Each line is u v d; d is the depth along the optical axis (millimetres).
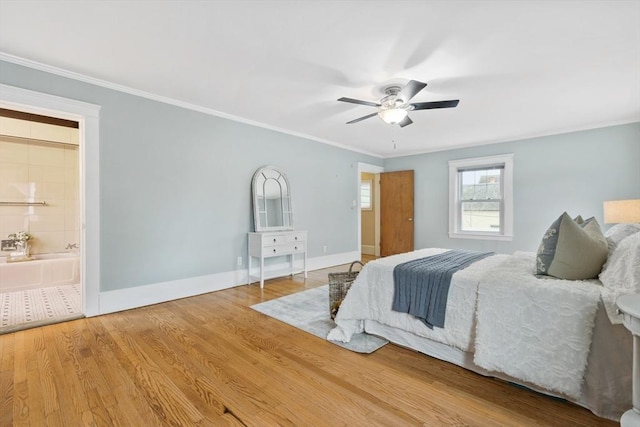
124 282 3051
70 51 2340
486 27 1988
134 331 2506
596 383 1458
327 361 2025
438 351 2049
